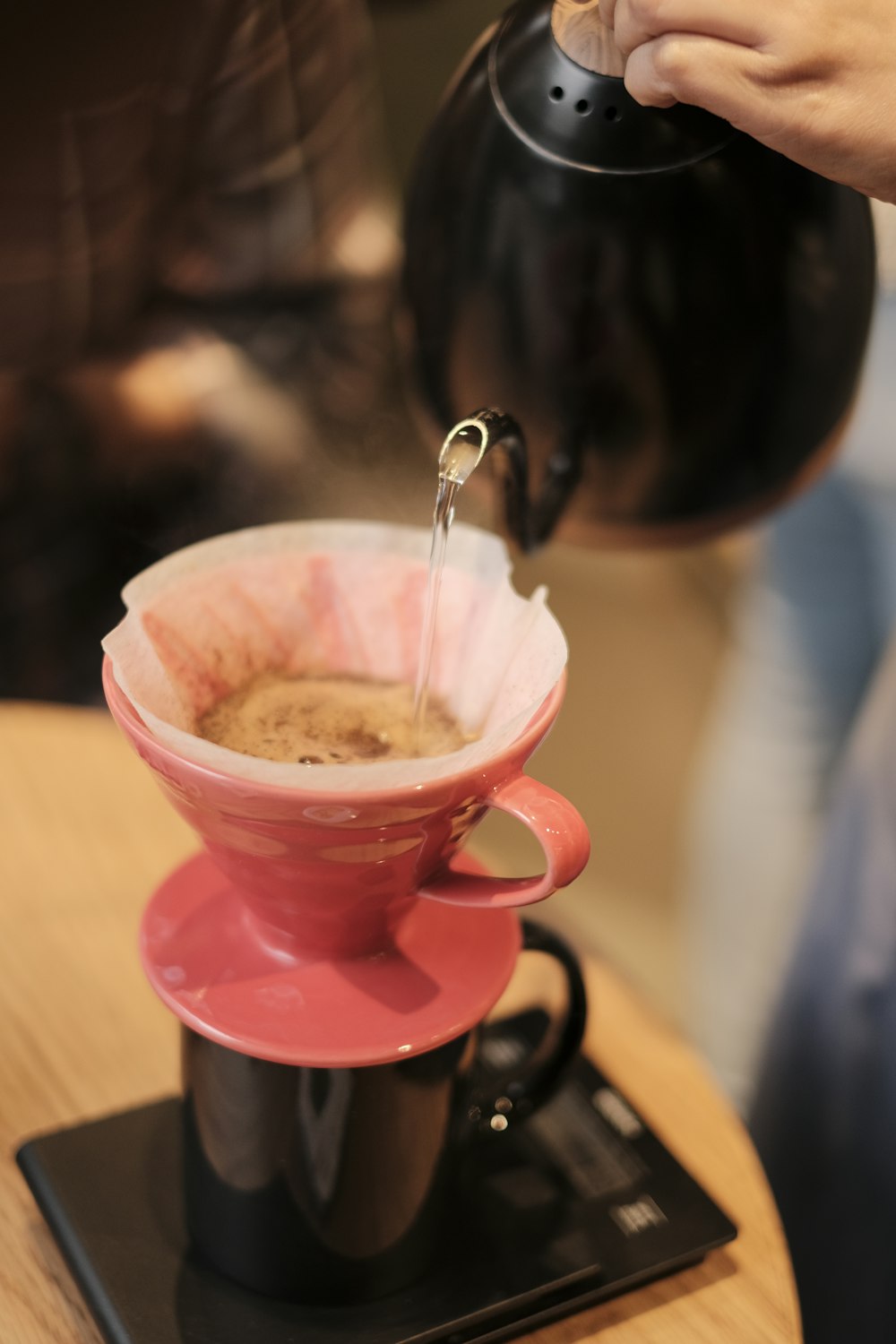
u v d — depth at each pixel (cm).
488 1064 65
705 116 58
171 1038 68
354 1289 58
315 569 59
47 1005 69
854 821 83
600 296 59
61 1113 65
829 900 85
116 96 95
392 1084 55
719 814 131
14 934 72
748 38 55
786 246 59
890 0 56
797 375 61
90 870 75
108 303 110
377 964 57
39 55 89
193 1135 57
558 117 58
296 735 57
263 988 56
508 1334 59
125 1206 60
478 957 58
